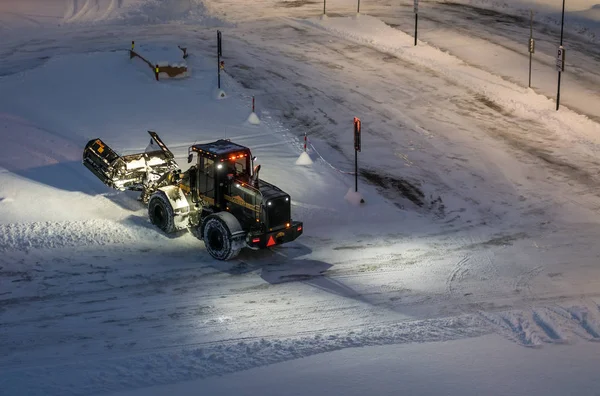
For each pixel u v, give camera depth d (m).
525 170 23.94
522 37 39.03
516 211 21.19
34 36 37.78
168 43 36.03
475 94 30.80
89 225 18.55
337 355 12.20
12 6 43.62
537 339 12.95
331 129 26.80
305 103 29.12
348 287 16.16
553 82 32.28
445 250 18.45
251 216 17.11
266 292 15.79
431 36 38.97
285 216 17.17
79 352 12.90
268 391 10.83
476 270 17.22
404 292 15.95
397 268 17.23
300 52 35.72
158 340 13.44
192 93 29.14
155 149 21.88
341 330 13.96
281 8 45.22
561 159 24.83
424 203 21.64
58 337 13.55
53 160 22.47
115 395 10.66
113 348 13.07
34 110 26.77
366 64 34.28
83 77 30.23
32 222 18.47
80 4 43.97
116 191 20.58
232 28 39.97
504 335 13.21
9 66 32.28
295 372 11.51
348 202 21.28
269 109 28.28
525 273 17.05
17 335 13.59
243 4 46.34
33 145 23.53
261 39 37.81
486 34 39.50
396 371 11.52
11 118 25.86
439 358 12.05
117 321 14.27
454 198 21.97
